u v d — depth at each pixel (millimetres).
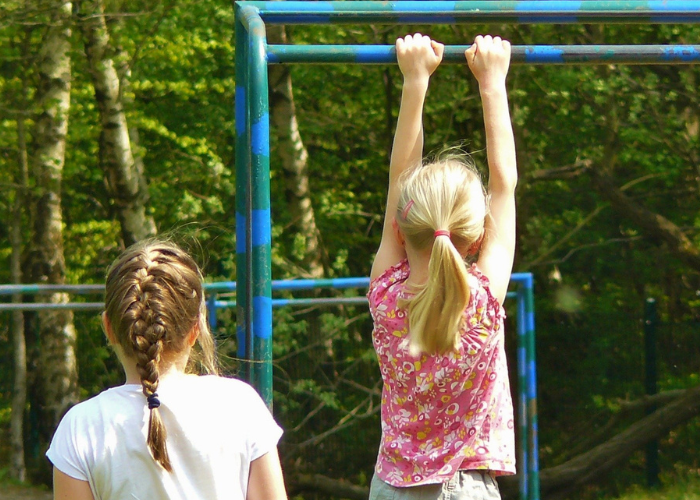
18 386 24141
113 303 5328
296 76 31375
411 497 5641
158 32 28734
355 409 22703
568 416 26047
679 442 24500
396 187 6469
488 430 5738
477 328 5633
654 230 28609
